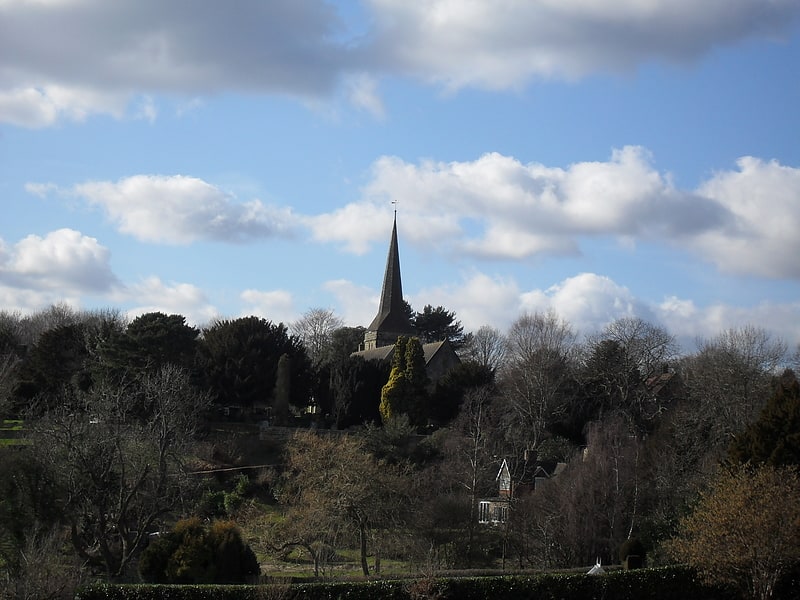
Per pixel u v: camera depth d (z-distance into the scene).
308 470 63.06
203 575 46.22
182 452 59.34
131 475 55.25
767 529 43.97
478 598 44.94
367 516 59.34
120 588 41.16
